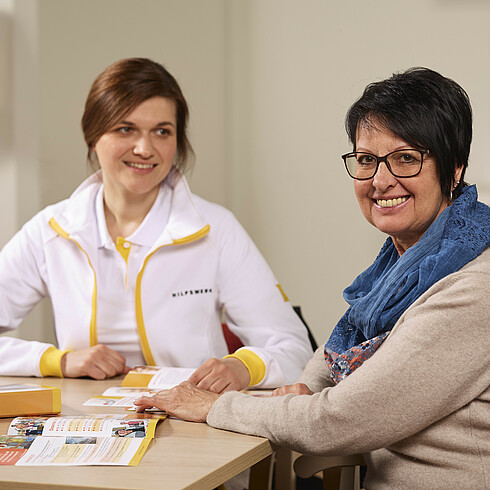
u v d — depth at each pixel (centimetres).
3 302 231
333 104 373
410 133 142
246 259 229
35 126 301
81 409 167
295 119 383
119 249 223
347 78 370
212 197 391
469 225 143
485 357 128
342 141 371
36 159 302
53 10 307
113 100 212
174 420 158
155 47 356
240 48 396
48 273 229
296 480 244
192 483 115
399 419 130
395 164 144
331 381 184
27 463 125
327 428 134
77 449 132
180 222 224
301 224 384
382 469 144
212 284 227
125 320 223
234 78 398
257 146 394
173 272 223
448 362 128
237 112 398
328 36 374
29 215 301
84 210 225
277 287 232
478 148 337
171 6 365
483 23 339
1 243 297
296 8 381
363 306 152
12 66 299
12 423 149
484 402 131
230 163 401
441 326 129
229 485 201
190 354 223
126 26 342
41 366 211
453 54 345
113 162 215
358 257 370
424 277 139
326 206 377
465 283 131
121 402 175
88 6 323
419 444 136
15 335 296
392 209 147
